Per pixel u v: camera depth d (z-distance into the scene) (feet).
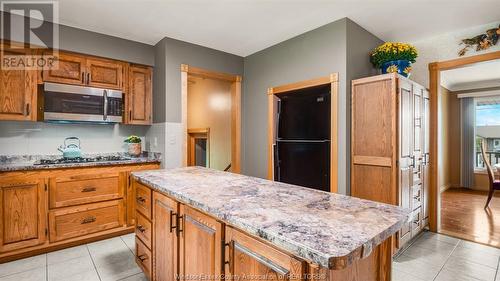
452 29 9.31
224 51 11.64
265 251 3.06
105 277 6.85
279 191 4.79
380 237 2.81
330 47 8.70
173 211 5.00
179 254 4.88
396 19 8.49
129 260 7.76
